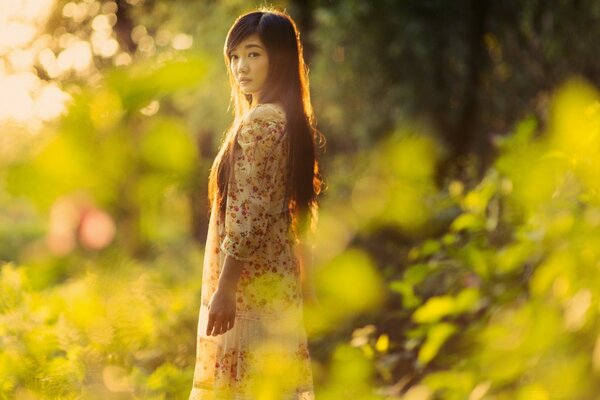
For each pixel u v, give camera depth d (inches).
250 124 100.3
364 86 382.9
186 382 106.7
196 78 18.7
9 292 100.4
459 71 383.2
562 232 39.7
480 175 187.8
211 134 383.2
